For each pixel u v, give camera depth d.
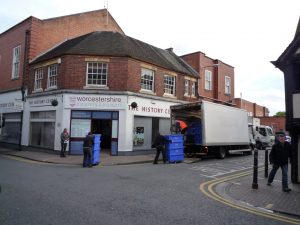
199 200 8.17
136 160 17.52
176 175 12.48
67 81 19.56
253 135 26.62
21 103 23.48
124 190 9.06
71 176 11.34
